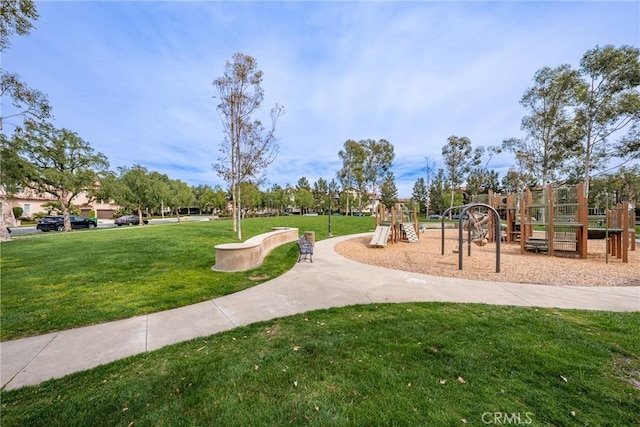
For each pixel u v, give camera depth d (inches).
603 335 124.4
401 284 221.5
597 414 75.5
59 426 74.3
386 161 1700.3
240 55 449.1
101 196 1007.0
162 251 357.7
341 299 184.1
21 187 756.6
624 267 285.9
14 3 222.7
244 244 289.6
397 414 76.2
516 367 98.8
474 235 504.4
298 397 84.3
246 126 470.3
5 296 188.9
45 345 123.0
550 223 358.0
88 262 296.5
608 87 721.0
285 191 2365.9
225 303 176.6
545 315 150.9
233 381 92.8
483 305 169.6
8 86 452.4
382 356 108.0
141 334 133.6
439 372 96.6
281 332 132.9
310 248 324.2
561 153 837.2
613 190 972.6
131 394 87.0
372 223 920.9
